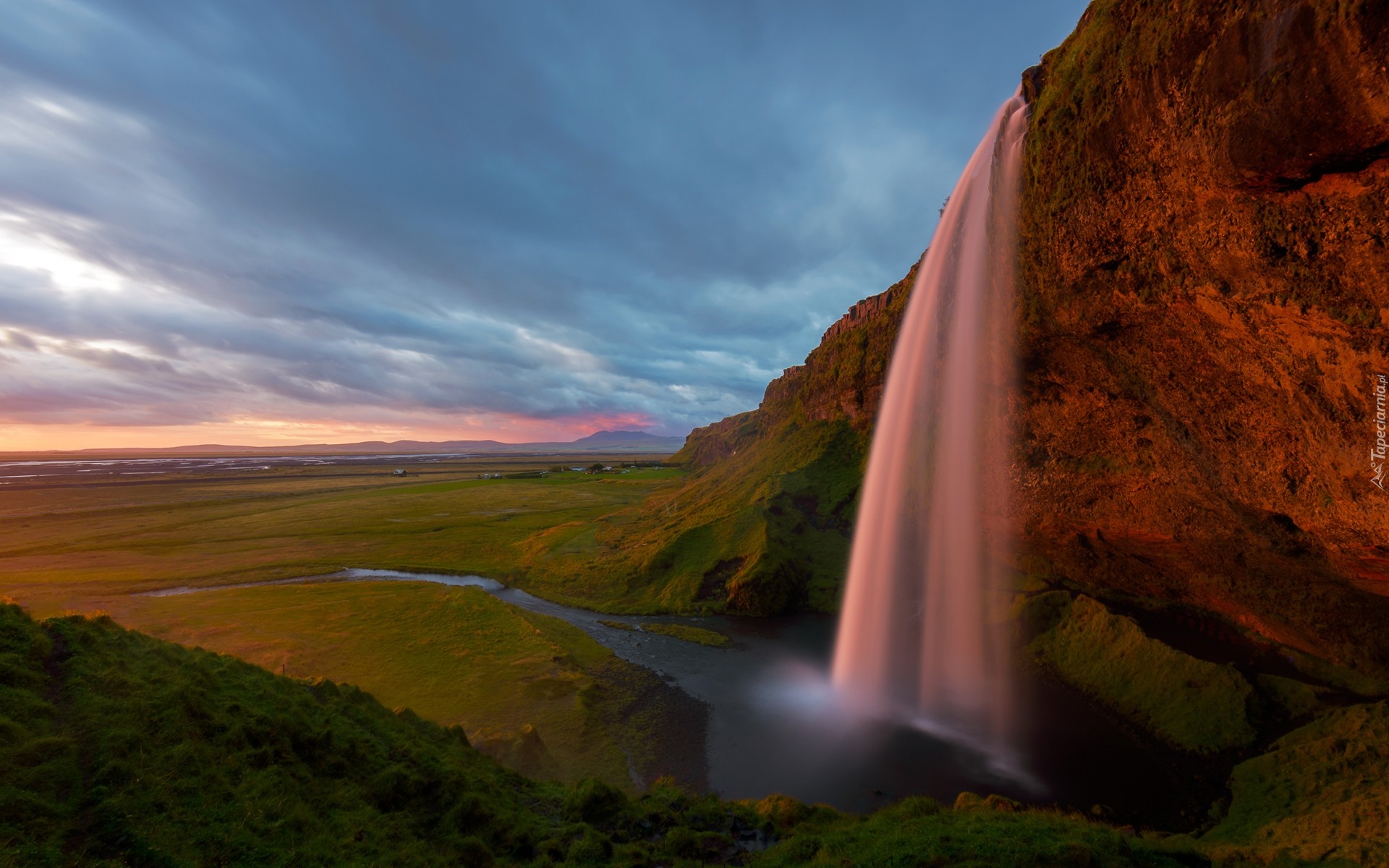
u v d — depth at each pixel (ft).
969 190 92.48
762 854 43.62
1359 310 39.40
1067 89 59.21
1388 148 32.32
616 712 82.02
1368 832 42.88
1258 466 58.95
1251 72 37.29
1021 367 83.15
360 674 90.63
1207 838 52.42
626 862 39.78
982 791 62.80
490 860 37.60
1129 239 55.01
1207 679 74.74
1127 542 86.79
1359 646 67.77
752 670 99.86
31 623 40.09
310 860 30.96
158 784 30.45
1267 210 41.39
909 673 96.48
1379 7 28.78
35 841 24.73
